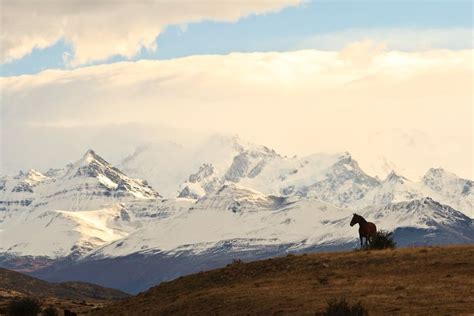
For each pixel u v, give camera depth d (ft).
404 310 261.24
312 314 266.77
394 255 324.19
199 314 294.66
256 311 282.56
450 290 277.03
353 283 297.74
